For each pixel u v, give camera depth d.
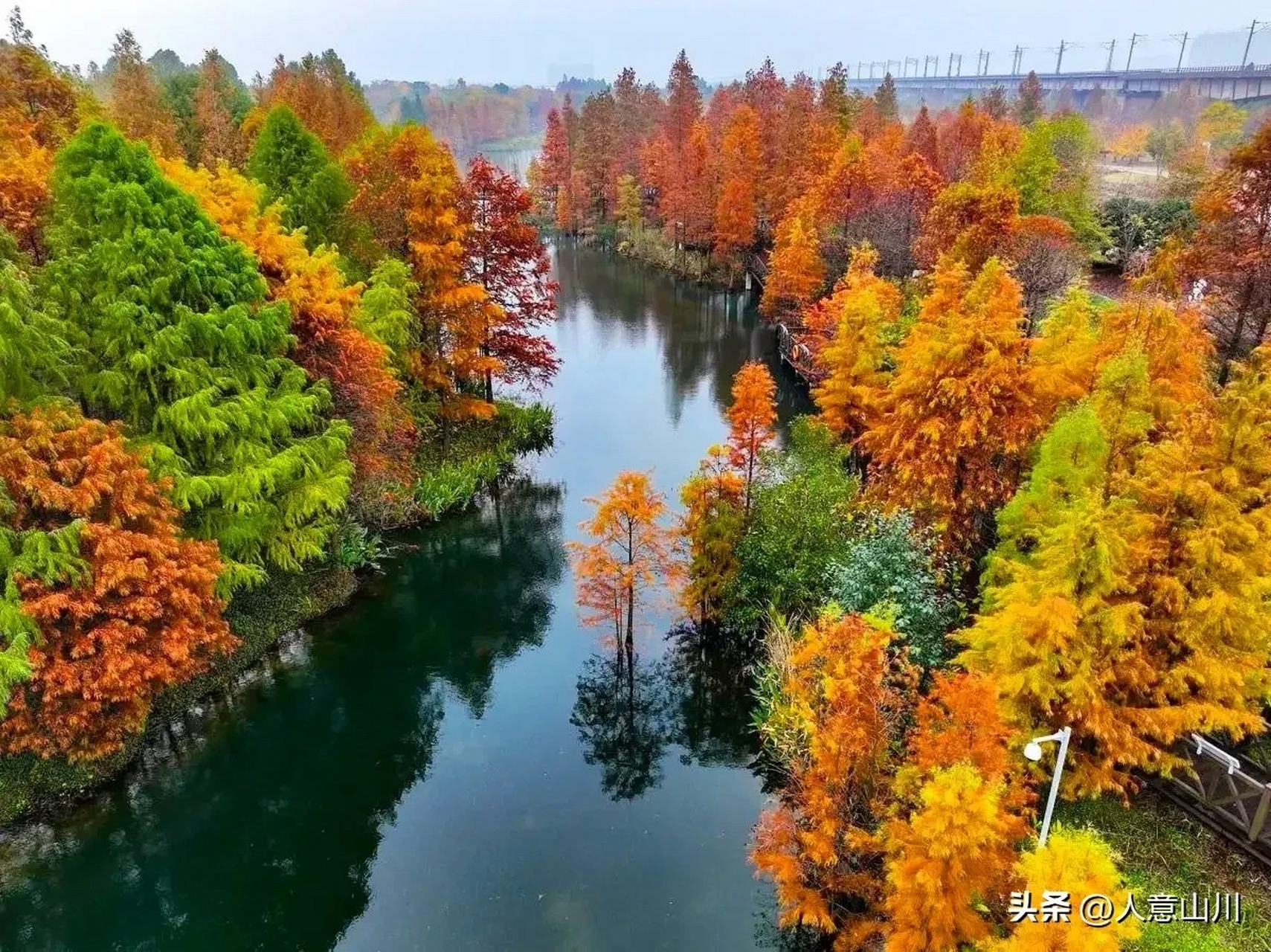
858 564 16.41
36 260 19.34
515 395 38.31
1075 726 12.75
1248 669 12.04
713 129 72.12
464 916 14.08
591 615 22.81
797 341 40.41
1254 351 14.84
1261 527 12.02
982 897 9.93
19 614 13.03
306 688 19.84
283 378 18.92
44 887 14.59
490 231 28.84
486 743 18.50
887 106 70.62
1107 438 14.04
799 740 15.78
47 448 13.74
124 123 40.88
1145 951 10.84
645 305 56.53
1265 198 20.97
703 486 19.44
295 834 16.16
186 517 17.69
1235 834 12.57
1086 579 11.79
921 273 35.72
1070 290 21.30
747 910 14.02
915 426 17.92
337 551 23.30
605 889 14.51
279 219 22.17
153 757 17.23
